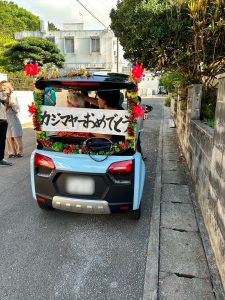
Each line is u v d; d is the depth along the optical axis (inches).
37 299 90.0
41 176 132.0
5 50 860.0
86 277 100.5
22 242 122.0
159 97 1599.4
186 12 239.6
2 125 227.5
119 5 313.1
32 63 132.3
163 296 91.1
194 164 187.0
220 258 99.3
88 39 1190.3
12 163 245.9
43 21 1205.7
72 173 125.4
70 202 125.8
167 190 181.5
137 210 136.9
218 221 105.1
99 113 126.4
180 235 127.3
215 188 112.8
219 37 213.2
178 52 248.7
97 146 127.6
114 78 132.7
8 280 98.3
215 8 213.6
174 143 331.0
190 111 219.6
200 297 90.4
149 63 275.6
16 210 153.3
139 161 128.0
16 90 529.3
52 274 101.9
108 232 131.4
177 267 105.2
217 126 115.1
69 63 1213.7
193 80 244.8
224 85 106.2
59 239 125.0
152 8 251.6
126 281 98.6
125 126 124.9
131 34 277.6
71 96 148.2
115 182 124.3
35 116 131.5
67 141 140.3
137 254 114.3
